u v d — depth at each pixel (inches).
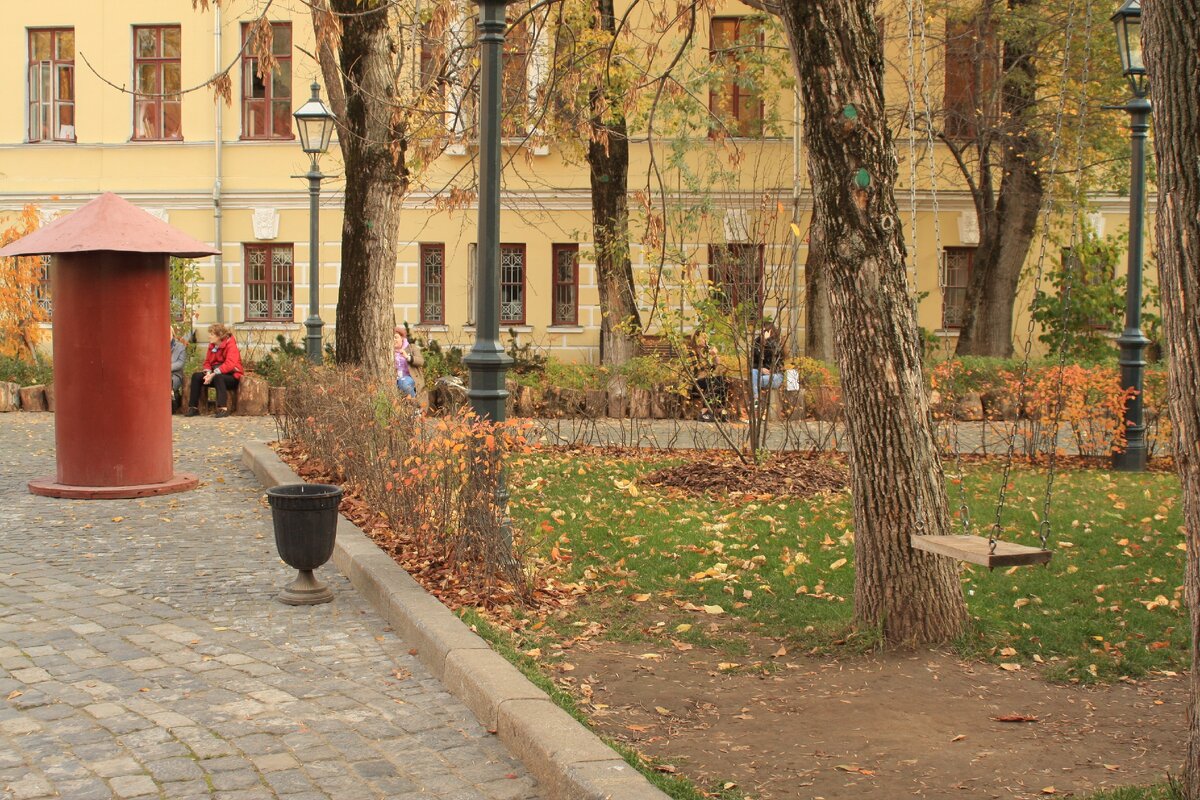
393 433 371.2
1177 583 307.3
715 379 659.4
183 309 1048.8
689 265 573.6
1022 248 928.9
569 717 192.9
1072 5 259.3
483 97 298.7
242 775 180.9
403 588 280.7
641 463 535.8
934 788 175.5
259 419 794.8
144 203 1120.8
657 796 159.8
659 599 295.7
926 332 973.8
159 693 219.9
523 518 396.8
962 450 598.2
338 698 219.0
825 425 657.6
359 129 561.3
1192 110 146.1
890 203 244.4
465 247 1094.4
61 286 457.7
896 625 248.4
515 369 884.6
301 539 287.4
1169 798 162.9
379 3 539.2
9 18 1126.4
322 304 1114.7
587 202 1081.4
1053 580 310.5
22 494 459.2
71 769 181.9
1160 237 152.0
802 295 937.5
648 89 848.9
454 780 181.2
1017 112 896.3
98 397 456.4
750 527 386.0
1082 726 204.4
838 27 237.8
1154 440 565.0
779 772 182.5
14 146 1130.7
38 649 247.4
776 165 982.4
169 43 1121.4
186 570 327.0
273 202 1111.0
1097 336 936.3
